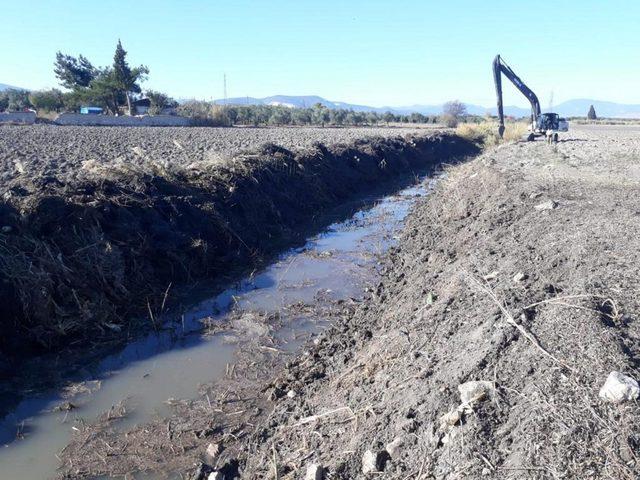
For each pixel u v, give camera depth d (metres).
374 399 5.20
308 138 30.02
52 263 8.21
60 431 5.91
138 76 57.66
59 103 58.56
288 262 11.96
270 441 5.38
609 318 4.98
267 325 8.62
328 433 5.02
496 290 6.28
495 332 5.03
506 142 34.00
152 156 18.27
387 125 68.75
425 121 76.19
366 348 7.00
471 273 7.38
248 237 12.58
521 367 4.39
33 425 6.01
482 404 4.09
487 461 3.58
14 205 8.71
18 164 12.16
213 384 6.90
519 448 3.56
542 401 3.88
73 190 9.68
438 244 11.44
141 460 5.44
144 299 9.14
